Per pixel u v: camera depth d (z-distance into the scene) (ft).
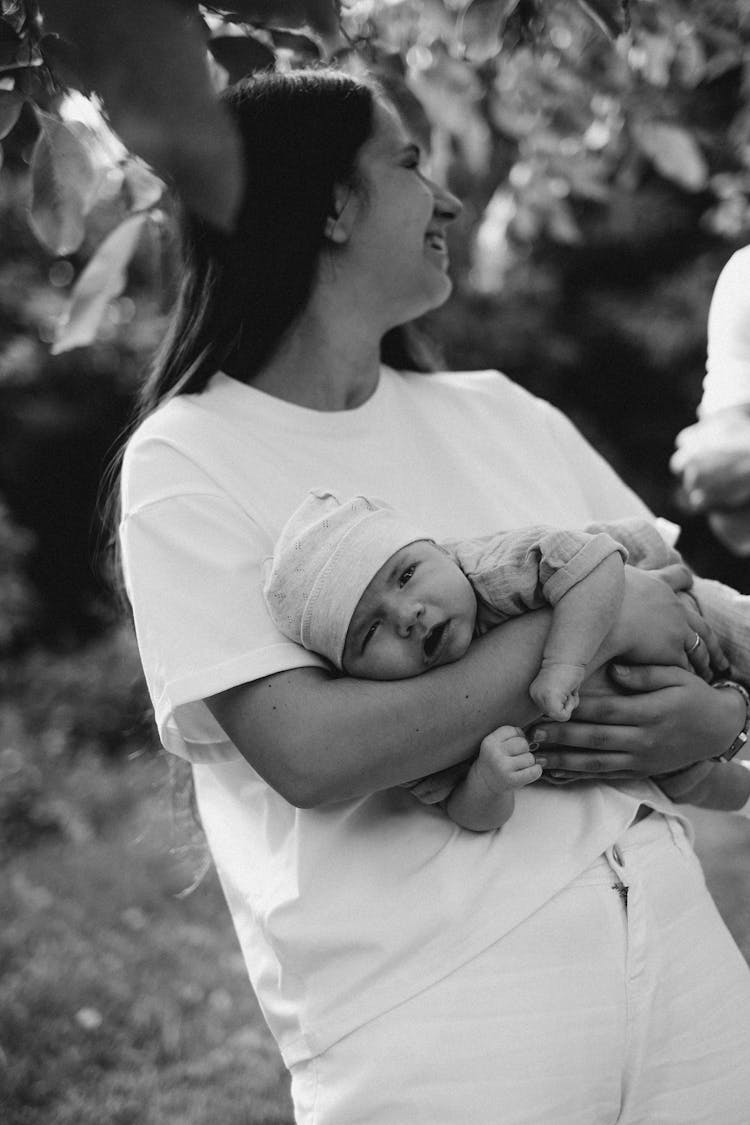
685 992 5.55
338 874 5.48
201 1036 12.44
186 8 2.96
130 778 23.31
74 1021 12.45
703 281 32.24
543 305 33.30
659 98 10.50
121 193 7.75
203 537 5.67
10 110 5.68
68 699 26.66
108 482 7.37
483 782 5.22
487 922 5.30
